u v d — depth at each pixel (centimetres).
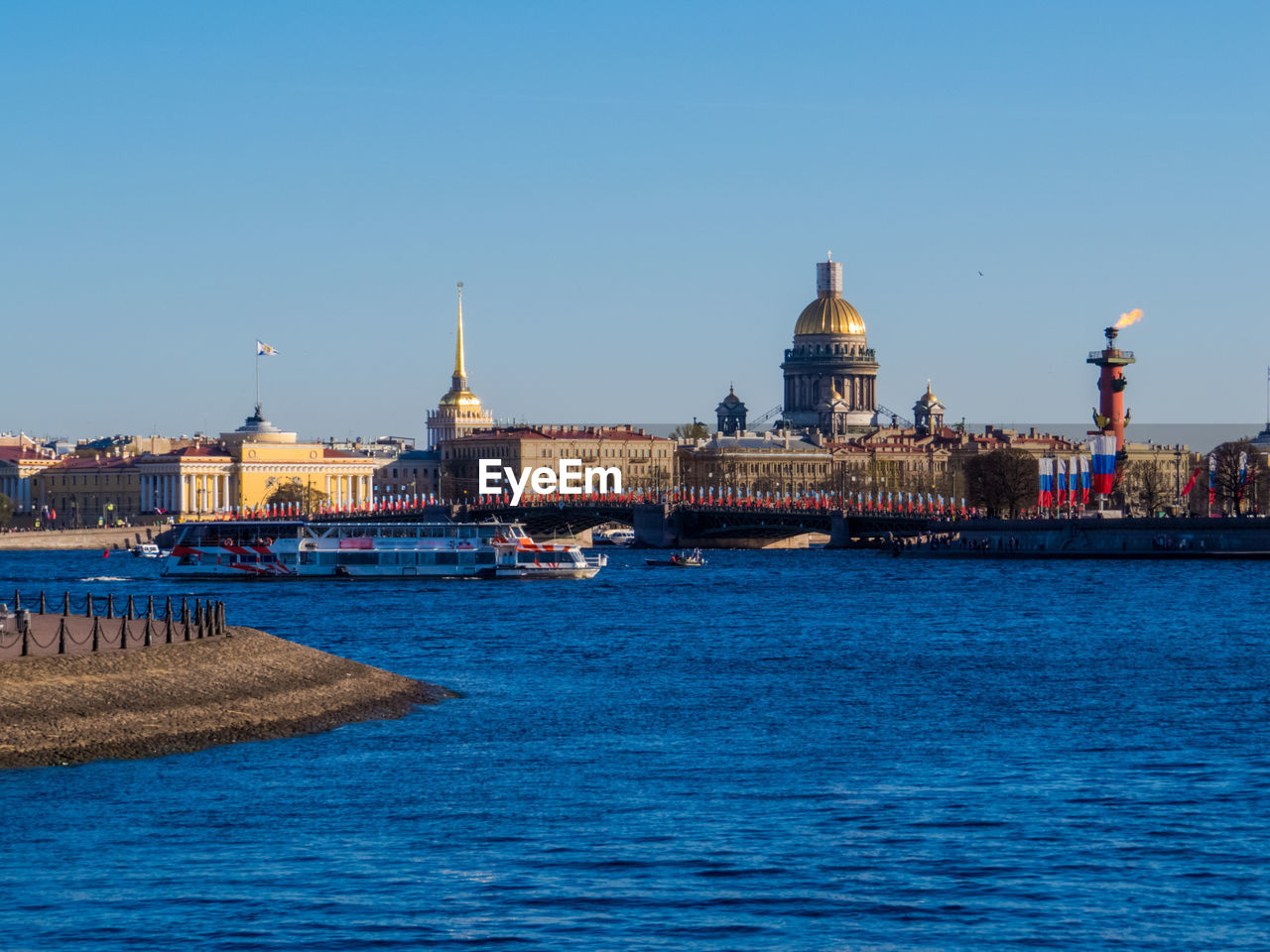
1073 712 13412
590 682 15325
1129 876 8200
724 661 17375
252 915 7494
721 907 7681
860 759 11150
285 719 11456
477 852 8569
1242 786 10194
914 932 7356
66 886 7888
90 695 10556
